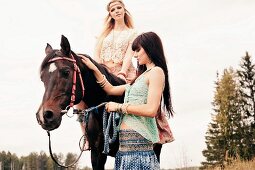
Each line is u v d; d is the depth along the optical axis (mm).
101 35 6105
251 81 47875
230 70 48344
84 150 5098
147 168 3590
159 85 3660
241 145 44406
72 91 4391
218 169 15125
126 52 5789
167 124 5070
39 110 4203
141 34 3949
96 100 4859
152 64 3941
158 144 5266
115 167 3713
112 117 4031
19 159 46281
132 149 3629
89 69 4734
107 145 3924
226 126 45656
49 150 4359
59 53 4465
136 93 3740
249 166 13883
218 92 47531
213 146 45562
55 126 4191
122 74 5457
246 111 46469
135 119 3674
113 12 6031
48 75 4348
